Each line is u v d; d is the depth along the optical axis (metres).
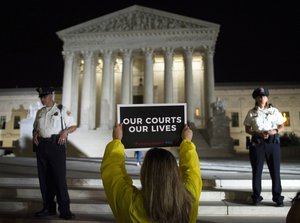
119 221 3.13
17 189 9.01
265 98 8.22
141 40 48.66
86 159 24.28
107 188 3.30
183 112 5.78
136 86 57.72
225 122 36.56
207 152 34.53
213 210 7.73
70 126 7.67
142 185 3.10
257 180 7.91
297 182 9.53
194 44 47.53
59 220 7.06
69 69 48.84
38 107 35.78
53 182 7.43
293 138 35.25
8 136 65.00
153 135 5.74
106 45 49.12
